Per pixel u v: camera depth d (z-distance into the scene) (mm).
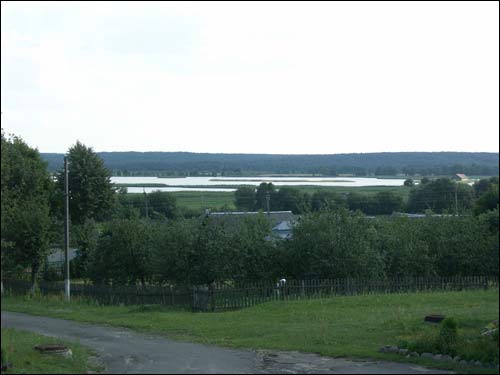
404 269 37281
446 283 34625
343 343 18141
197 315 26531
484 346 15148
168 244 33594
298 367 15195
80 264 48500
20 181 40156
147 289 31734
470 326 18906
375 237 36188
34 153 45938
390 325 20266
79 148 49906
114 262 39500
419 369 14469
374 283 32812
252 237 34156
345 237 34125
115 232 39688
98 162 50344
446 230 39312
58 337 21328
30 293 36281
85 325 24891
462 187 73000
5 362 13953
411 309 24625
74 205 49500
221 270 32500
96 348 18797
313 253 33781
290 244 34531
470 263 38094
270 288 30453
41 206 39406
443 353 15477
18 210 36938
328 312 24938
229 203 91500
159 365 15750
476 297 28797
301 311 25578
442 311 23375
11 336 19609
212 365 15664
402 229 38875
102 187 50281
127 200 78250
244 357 16828
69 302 32781
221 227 33500
